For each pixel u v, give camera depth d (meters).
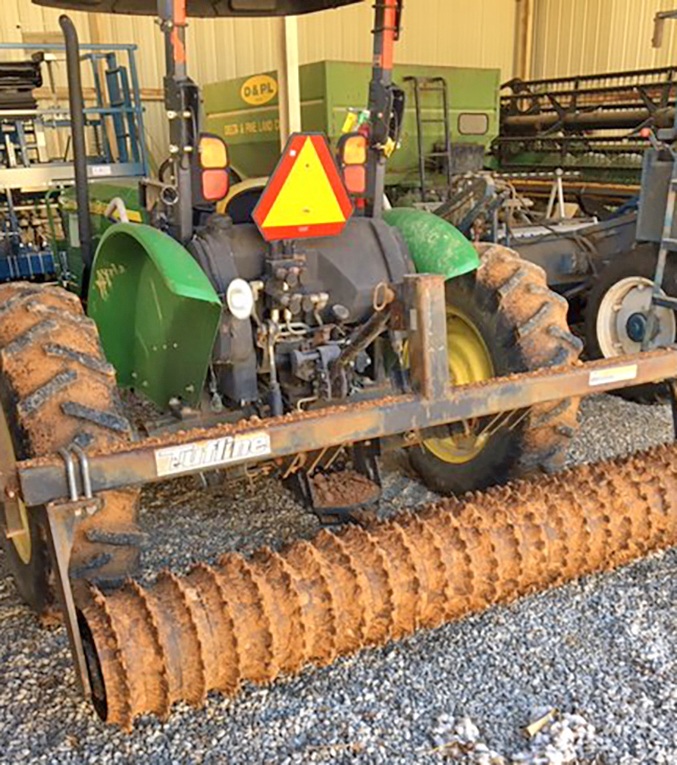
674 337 4.16
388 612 2.10
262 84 6.72
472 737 2.04
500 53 11.21
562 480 2.45
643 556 2.46
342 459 3.02
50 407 2.12
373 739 2.05
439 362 2.06
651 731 2.07
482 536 2.22
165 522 3.23
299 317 2.83
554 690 2.23
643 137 6.92
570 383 2.27
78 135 3.14
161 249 2.41
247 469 2.74
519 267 2.96
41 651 2.44
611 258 4.66
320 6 3.57
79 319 2.33
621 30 10.43
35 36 7.98
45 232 6.39
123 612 1.85
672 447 2.58
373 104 2.89
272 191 2.57
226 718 2.13
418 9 10.27
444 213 4.49
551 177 7.82
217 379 2.86
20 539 2.46
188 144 2.60
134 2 3.55
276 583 2.00
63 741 2.06
